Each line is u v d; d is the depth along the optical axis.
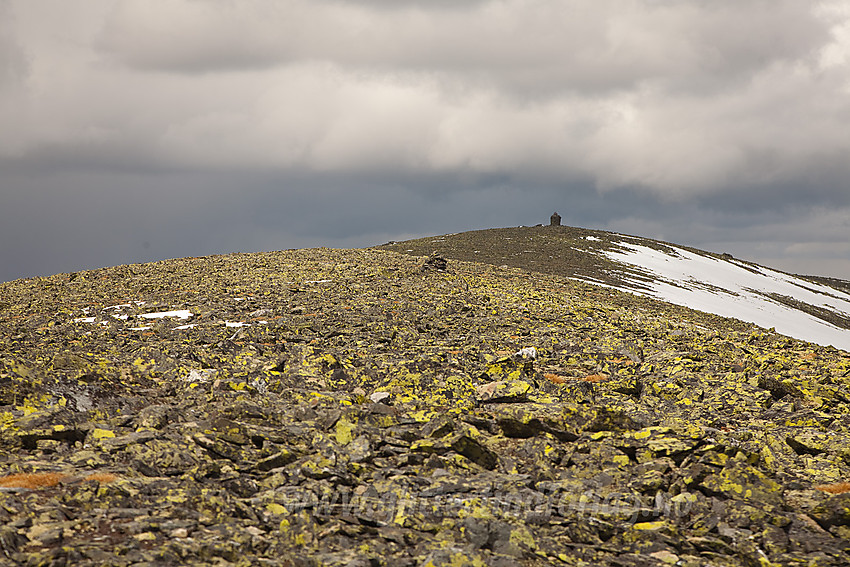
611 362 29.14
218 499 12.58
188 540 10.84
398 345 31.70
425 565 10.72
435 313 42.34
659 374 27.45
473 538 11.97
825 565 11.86
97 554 9.92
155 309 43.69
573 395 22.77
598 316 45.44
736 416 22.39
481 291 54.66
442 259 74.12
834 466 17.17
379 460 15.59
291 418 18.45
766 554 12.45
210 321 38.81
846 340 113.50
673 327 44.56
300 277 59.44
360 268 67.12
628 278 121.62
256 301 46.28
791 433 19.55
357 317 39.31
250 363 25.17
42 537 10.34
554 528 13.05
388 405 20.72
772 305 126.94
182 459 14.68
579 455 16.72
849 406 23.69
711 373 27.48
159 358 24.89
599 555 12.16
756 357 32.56
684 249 168.00
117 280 61.41
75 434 15.67
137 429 16.58
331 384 22.89
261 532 11.91
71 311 44.62
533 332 37.16
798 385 25.05
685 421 19.97
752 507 13.75
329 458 14.99
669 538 12.77
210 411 18.33
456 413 19.58
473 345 32.22
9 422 15.59
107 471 13.62
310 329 35.94
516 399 21.25
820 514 13.64
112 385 19.98
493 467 16.12
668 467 15.75
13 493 11.91
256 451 15.81
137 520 11.41
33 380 17.88
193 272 65.00
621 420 18.44
